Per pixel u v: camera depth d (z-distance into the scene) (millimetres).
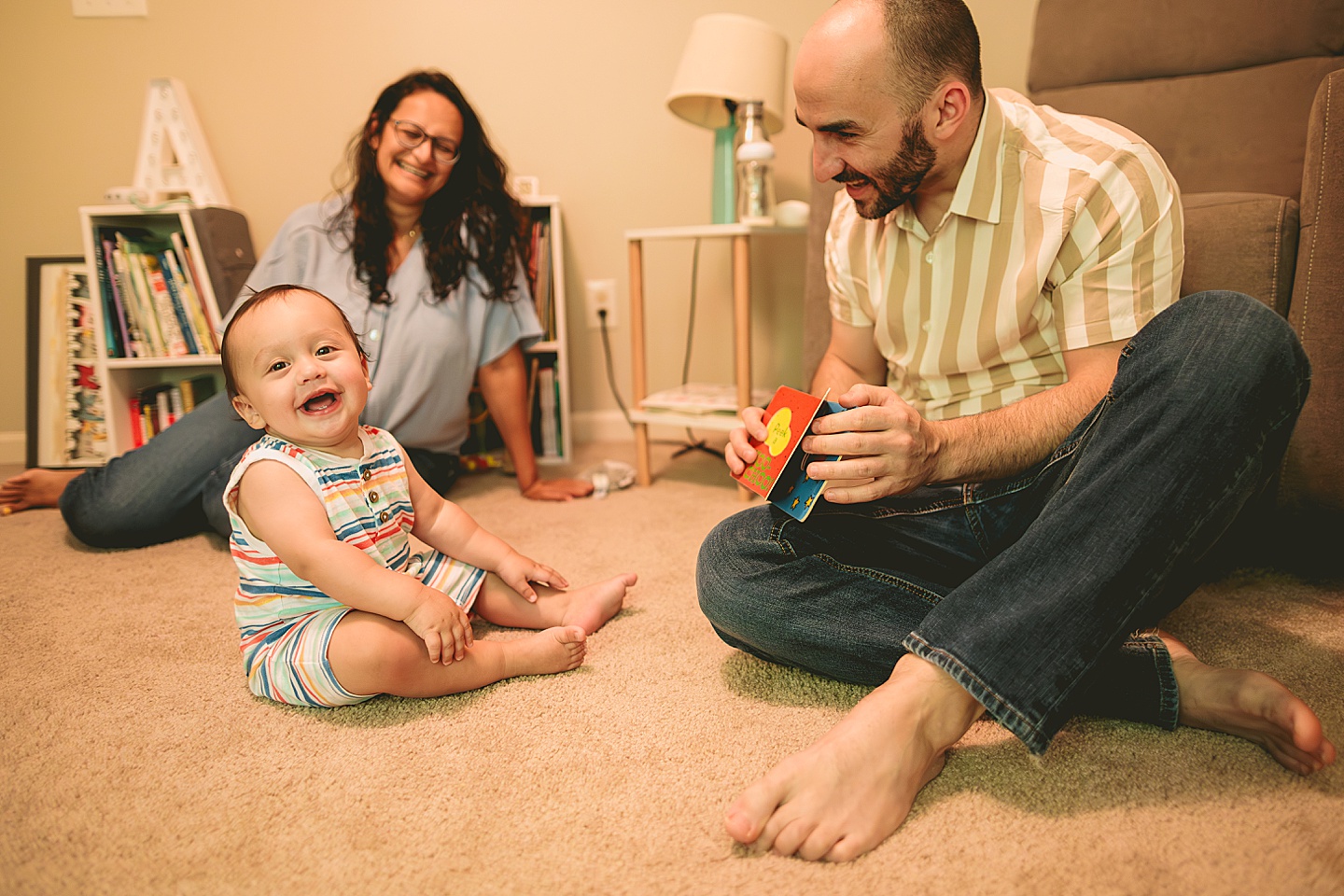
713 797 765
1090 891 635
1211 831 696
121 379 2195
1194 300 739
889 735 699
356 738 887
